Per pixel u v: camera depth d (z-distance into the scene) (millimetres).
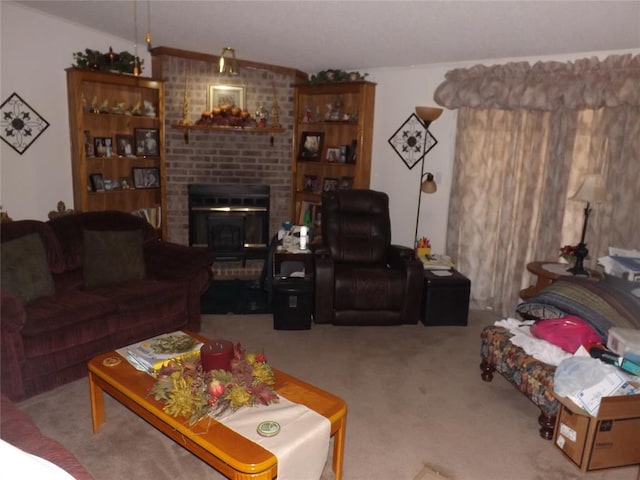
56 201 4277
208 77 5078
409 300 3969
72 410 2668
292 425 1889
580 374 2332
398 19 3391
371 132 5043
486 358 3057
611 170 3725
